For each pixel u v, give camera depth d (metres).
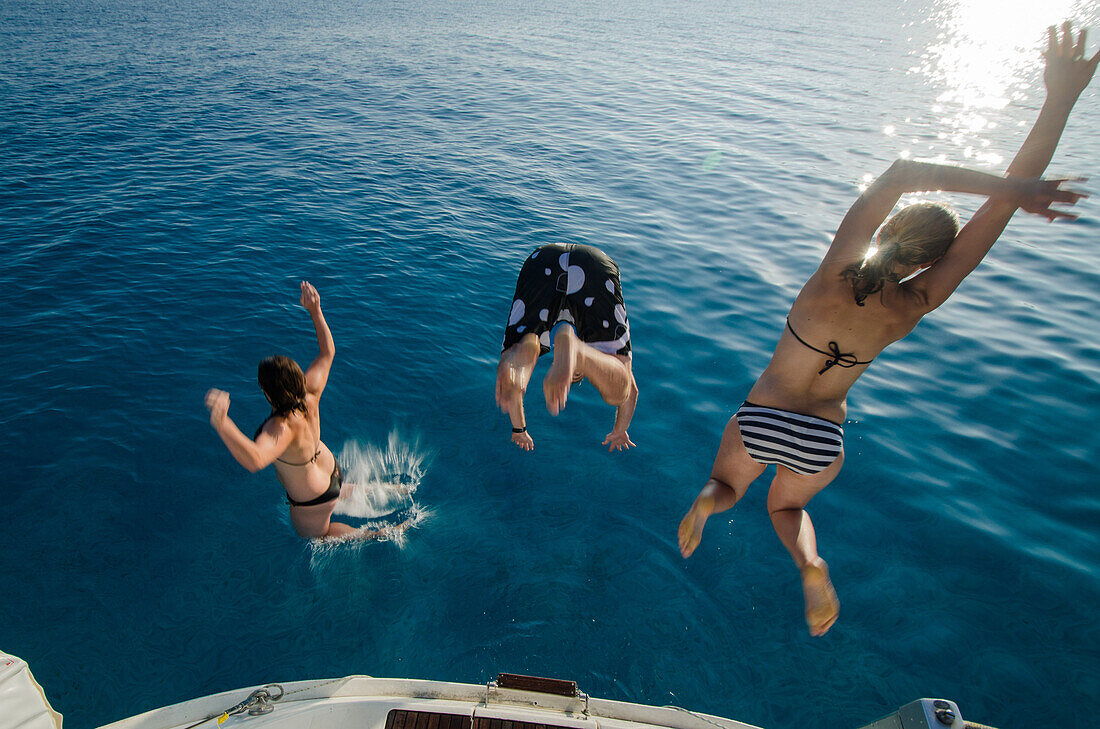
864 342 2.55
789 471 2.90
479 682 4.11
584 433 6.35
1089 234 11.51
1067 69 2.11
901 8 67.94
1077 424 6.64
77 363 6.81
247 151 14.30
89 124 15.58
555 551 5.05
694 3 66.00
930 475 5.95
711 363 7.54
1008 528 5.39
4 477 5.38
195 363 6.95
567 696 3.37
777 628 4.52
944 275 2.39
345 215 11.01
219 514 5.22
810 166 15.19
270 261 9.22
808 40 39.62
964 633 4.52
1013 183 2.17
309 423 4.80
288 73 23.31
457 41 33.84
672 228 11.34
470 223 11.02
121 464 5.59
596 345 3.16
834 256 2.49
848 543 5.24
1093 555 5.15
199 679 4.04
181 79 21.22
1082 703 4.09
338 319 7.89
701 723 3.26
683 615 4.59
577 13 51.06
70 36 28.16
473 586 4.73
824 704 4.05
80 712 3.82
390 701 3.29
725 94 23.22
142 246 9.47
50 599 4.45
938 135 18.36
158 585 4.61
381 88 21.77
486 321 8.16
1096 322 8.57
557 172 14.19
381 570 4.82
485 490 5.61
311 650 4.24
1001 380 7.34
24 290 8.12
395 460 5.87
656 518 5.39
